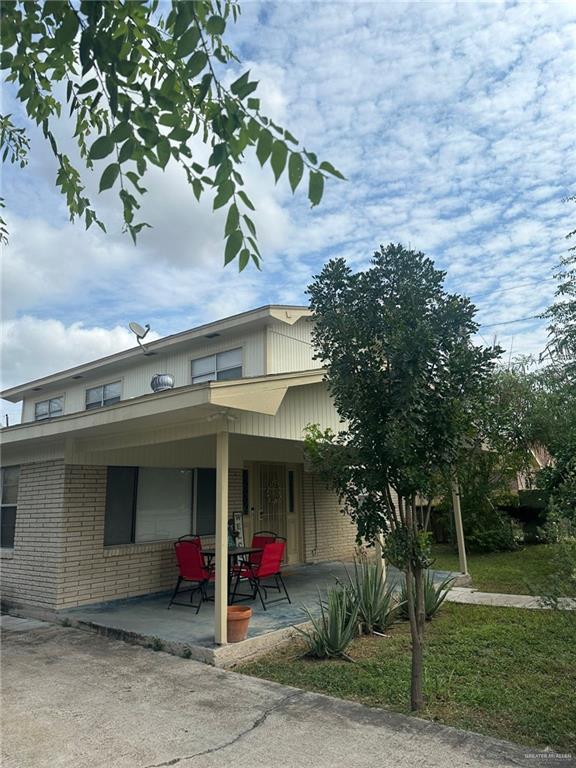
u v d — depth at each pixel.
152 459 9.34
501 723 3.98
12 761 3.57
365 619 6.56
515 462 12.68
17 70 2.72
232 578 8.79
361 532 4.44
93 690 4.82
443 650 5.80
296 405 7.23
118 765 3.49
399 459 4.12
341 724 4.00
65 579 8.07
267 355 11.80
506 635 6.26
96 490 8.67
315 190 1.81
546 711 4.18
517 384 11.86
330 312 4.48
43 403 18.42
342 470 4.53
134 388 14.88
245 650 5.80
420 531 4.63
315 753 3.56
